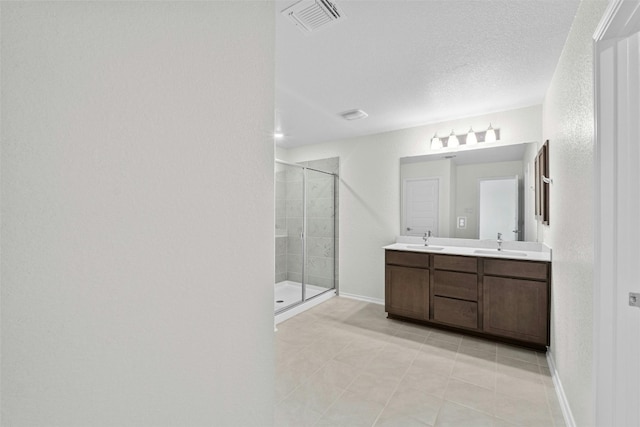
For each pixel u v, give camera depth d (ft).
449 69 7.34
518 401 6.10
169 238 1.71
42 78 1.24
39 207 1.24
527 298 8.37
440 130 11.46
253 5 2.28
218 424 2.00
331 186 14.14
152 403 1.65
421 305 10.20
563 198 6.19
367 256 13.20
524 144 9.86
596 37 3.91
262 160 2.34
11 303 1.18
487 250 10.12
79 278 1.36
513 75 7.58
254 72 2.27
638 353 3.73
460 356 8.05
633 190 3.74
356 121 11.35
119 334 1.50
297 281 14.75
